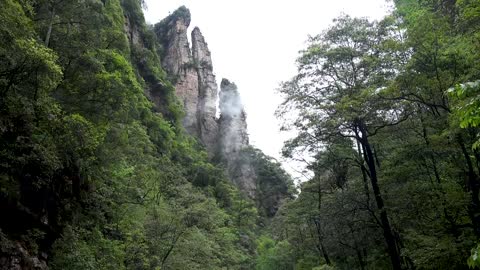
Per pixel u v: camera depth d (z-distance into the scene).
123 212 32.06
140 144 47.53
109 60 38.56
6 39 14.80
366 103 23.38
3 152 15.26
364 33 27.22
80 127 18.34
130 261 28.80
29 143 16.20
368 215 26.05
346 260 33.41
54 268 17.55
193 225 39.47
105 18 31.84
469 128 17.72
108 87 23.28
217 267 44.38
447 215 20.33
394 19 27.52
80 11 23.34
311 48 28.14
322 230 31.67
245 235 77.50
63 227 19.12
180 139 91.62
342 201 26.69
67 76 22.48
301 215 39.09
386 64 24.89
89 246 22.44
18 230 15.94
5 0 15.14
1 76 15.64
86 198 22.22
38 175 17.09
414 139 23.88
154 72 88.06
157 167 49.28
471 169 18.55
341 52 27.19
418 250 19.59
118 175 31.73
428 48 19.89
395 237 25.92
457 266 19.06
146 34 91.81
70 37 22.88
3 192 15.29
